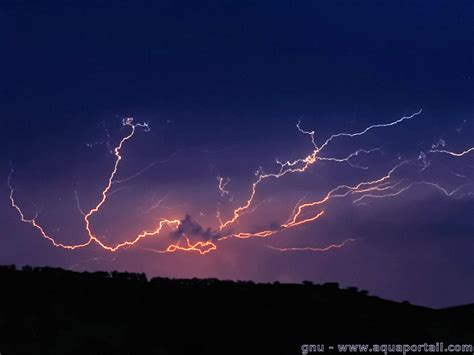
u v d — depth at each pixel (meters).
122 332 25.06
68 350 23.42
